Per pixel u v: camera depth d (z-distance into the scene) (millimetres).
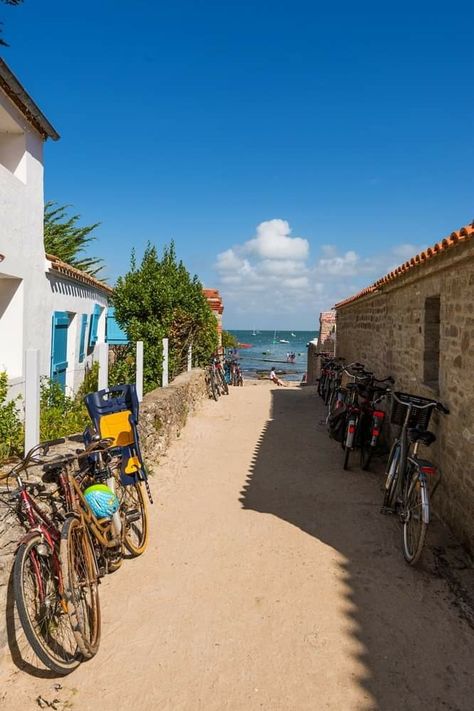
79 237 20797
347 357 12211
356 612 3385
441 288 5012
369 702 2609
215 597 3559
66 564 2723
